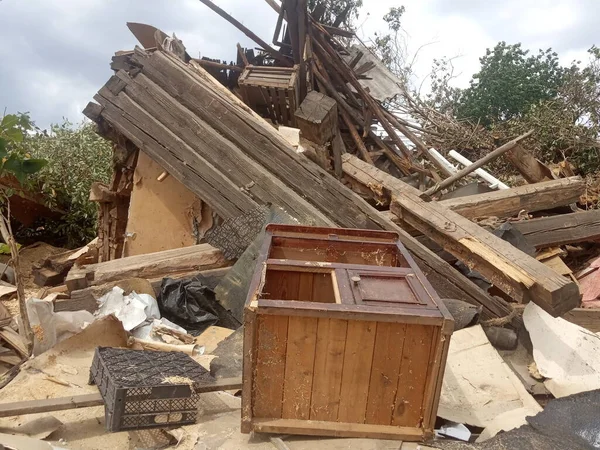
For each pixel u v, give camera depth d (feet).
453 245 15.72
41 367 11.68
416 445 9.22
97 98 19.99
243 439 9.38
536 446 9.12
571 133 32.55
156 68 19.58
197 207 20.31
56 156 30.66
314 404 9.39
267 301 8.96
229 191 17.87
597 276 18.74
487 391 11.80
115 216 23.08
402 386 9.26
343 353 9.11
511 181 30.35
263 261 11.03
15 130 10.84
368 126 25.75
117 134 20.94
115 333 13.26
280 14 25.39
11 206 30.14
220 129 18.60
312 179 17.29
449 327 8.67
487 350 13.28
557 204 20.38
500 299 15.78
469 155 35.14
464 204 19.17
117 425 9.13
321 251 13.44
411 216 16.87
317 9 26.45
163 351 12.14
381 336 9.00
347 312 8.77
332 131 17.57
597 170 32.01
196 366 10.91
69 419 10.06
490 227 18.29
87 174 31.17
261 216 17.12
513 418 10.71
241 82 21.86
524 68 46.32
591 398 10.46
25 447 8.39
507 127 38.37
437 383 9.04
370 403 9.36
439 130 36.06
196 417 9.89
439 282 15.70
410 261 11.76
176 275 17.34
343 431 9.31
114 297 15.65
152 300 15.72
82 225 33.01
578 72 39.32
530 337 14.07
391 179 18.13
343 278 10.30
